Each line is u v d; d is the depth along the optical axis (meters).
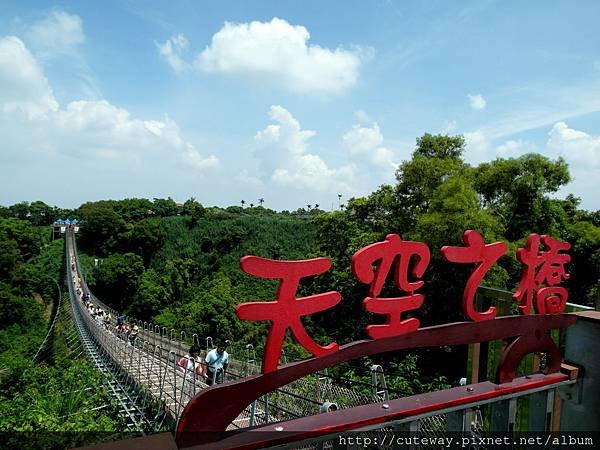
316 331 24.83
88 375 14.74
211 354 10.19
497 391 2.45
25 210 97.00
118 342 19.34
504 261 17.72
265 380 2.08
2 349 38.62
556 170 19.23
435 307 18.97
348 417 1.97
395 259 2.80
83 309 34.59
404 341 2.59
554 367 2.86
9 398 12.92
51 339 34.34
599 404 2.76
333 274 26.11
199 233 57.38
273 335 2.15
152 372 14.19
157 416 10.62
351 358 2.42
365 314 23.16
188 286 50.66
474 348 4.78
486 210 19.06
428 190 21.14
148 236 57.19
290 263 2.29
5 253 53.34
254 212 77.88
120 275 51.59
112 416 11.49
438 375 15.91
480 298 4.49
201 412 1.85
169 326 39.03
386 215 26.75
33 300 49.41
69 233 74.31
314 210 69.69
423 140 23.91
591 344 2.82
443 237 18.08
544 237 3.45
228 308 37.28
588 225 21.67
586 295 20.83
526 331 2.74
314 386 8.82
